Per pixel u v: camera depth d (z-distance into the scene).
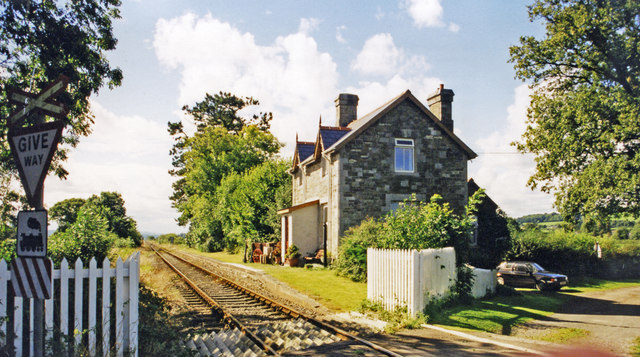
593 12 19.25
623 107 18.59
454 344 8.66
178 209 66.25
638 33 18.38
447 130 24.22
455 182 24.38
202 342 9.01
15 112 5.54
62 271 5.85
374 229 18.89
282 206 32.50
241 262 30.11
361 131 23.16
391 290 12.12
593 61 19.94
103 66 14.71
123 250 28.06
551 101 22.22
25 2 12.11
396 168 23.66
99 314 8.14
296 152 30.56
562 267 26.39
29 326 5.97
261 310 12.81
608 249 29.91
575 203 20.92
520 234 27.56
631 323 11.85
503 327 10.91
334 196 23.12
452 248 13.61
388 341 8.92
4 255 8.46
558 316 12.95
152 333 7.30
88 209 12.95
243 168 51.41
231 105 64.69
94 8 14.16
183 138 64.19
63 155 15.52
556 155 22.05
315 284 17.44
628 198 18.66
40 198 5.22
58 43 13.00
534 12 21.61
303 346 8.67
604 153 20.41
